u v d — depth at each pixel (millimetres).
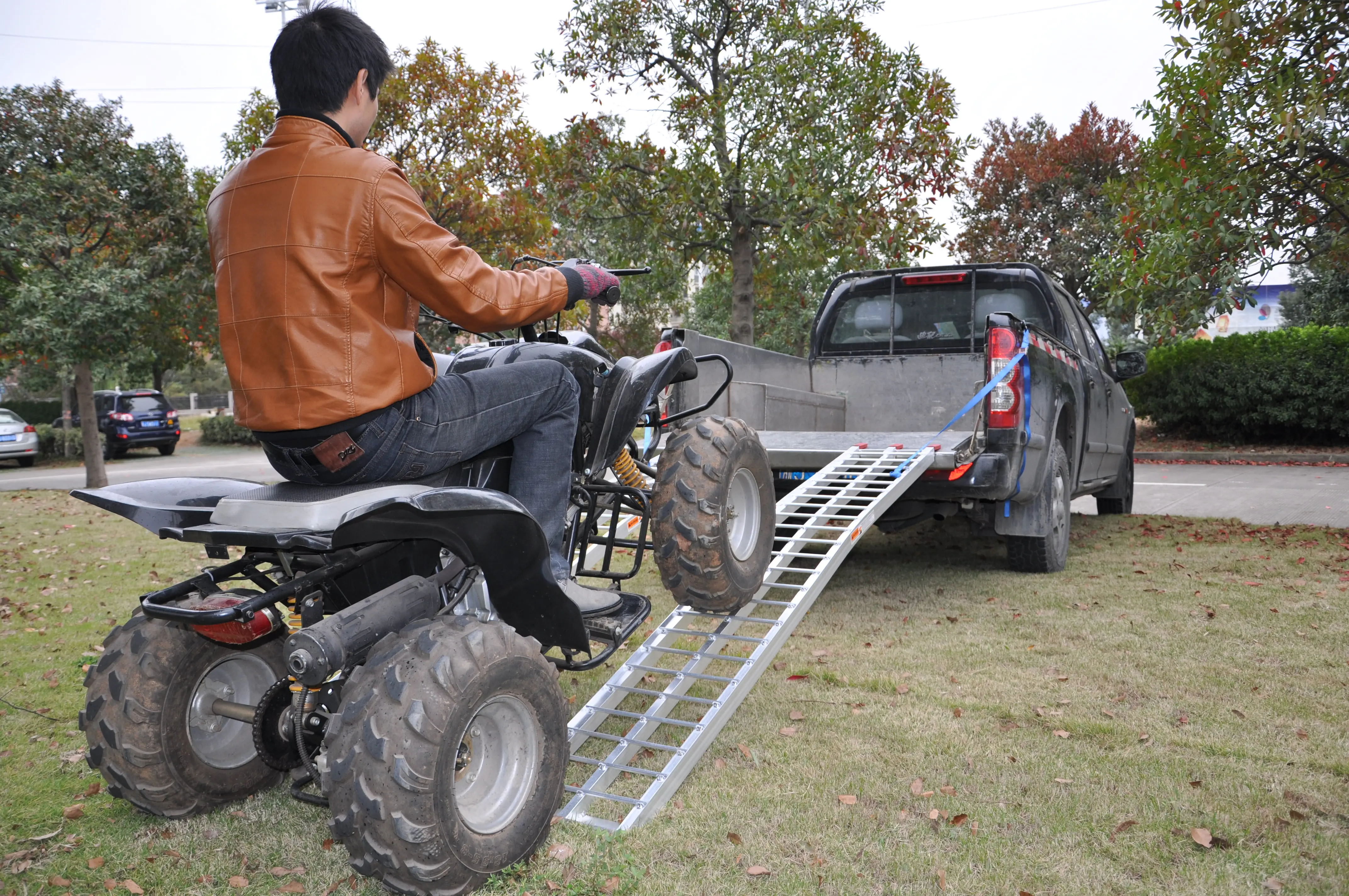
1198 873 2332
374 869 2146
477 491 2197
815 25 12008
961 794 2807
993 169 26516
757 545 3486
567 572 2758
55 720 3709
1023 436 4957
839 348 7027
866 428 6812
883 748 3174
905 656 4223
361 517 2020
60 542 8633
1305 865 2352
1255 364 15062
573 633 2592
